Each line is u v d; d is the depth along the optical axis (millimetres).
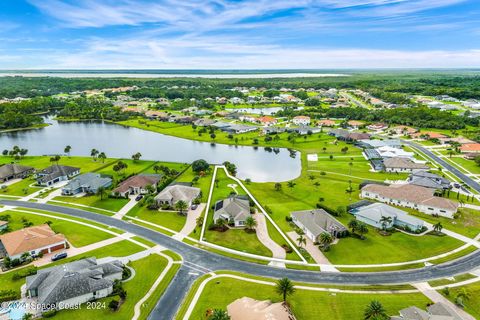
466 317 66312
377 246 93625
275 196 130625
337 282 77625
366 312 63094
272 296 72125
